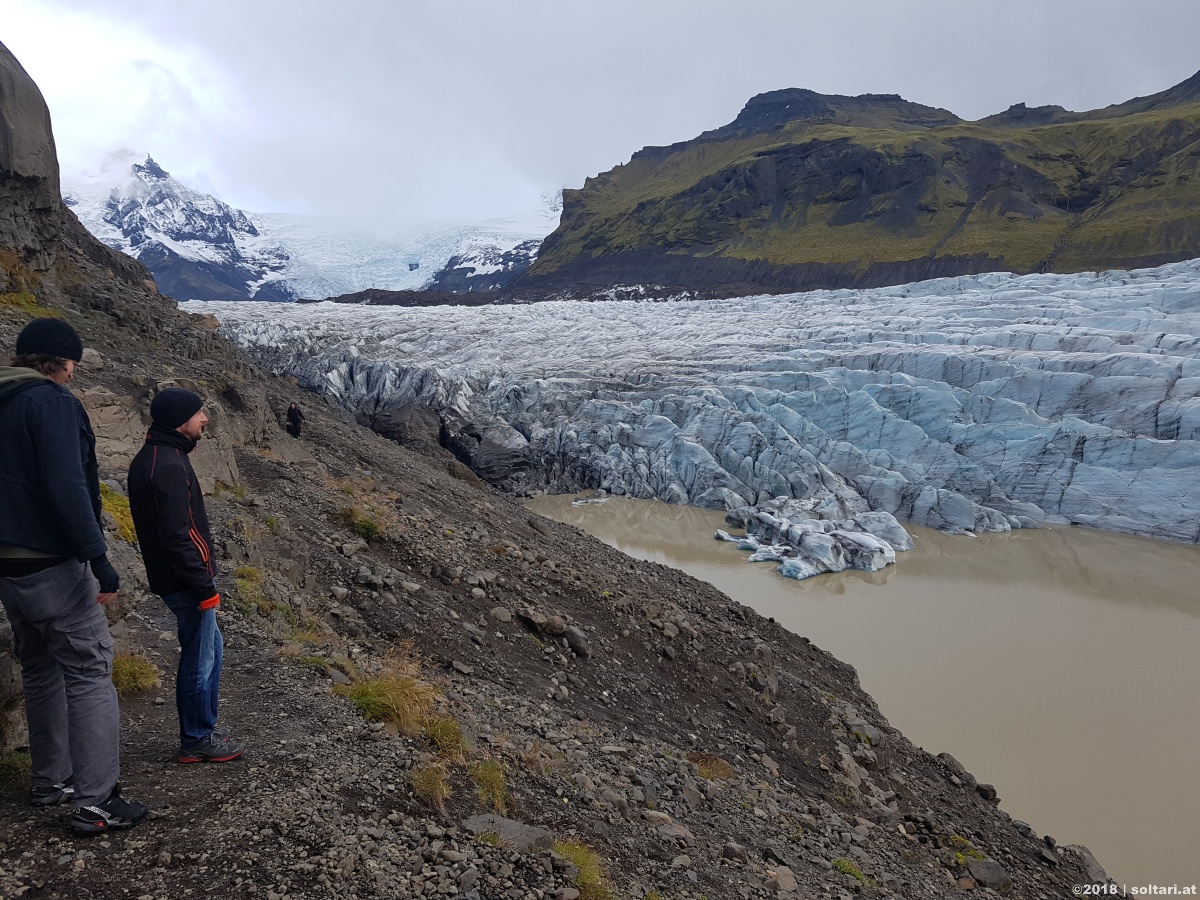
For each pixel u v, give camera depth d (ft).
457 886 15.65
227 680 23.02
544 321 322.55
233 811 15.55
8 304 65.62
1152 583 127.95
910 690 85.20
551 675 41.34
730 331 264.11
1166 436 165.17
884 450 182.70
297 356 270.87
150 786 16.01
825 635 102.68
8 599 13.21
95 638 14.01
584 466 202.69
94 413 42.01
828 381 198.90
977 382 189.88
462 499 88.02
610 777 28.04
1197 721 77.61
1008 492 172.04
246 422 65.87
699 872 22.54
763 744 46.03
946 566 138.72
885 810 43.06
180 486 16.07
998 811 51.75
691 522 170.19
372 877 14.71
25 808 14.21
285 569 38.24
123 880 12.95
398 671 29.91
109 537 26.61
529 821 20.79
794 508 162.71
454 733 22.58
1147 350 185.98
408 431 205.16
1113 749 72.38
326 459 78.79
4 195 68.23
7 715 15.57
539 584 54.85
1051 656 95.71
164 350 75.72
